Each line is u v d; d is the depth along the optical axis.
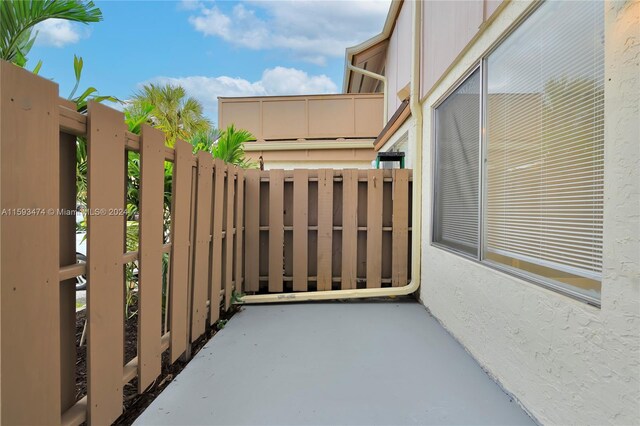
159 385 1.97
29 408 1.09
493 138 2.20
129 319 2.88
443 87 2.99
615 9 1.21
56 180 1.18
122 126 1.53
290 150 6.95
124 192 1.56
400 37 5.83
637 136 1.13
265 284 3.95
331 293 3.67
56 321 1.20
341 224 3.96
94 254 1.36
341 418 1.67
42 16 1.60
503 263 2.07
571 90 1.52
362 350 2.46
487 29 2.19
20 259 1.05
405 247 3.88
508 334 1.91
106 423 1.44
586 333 1.35
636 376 1.12
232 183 3.21
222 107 7.04
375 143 6.27
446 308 2.89
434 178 3.33
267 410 1.73
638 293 1.12
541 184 1.72
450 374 2.12
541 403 1.62
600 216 1.35
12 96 1.00
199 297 2.44
